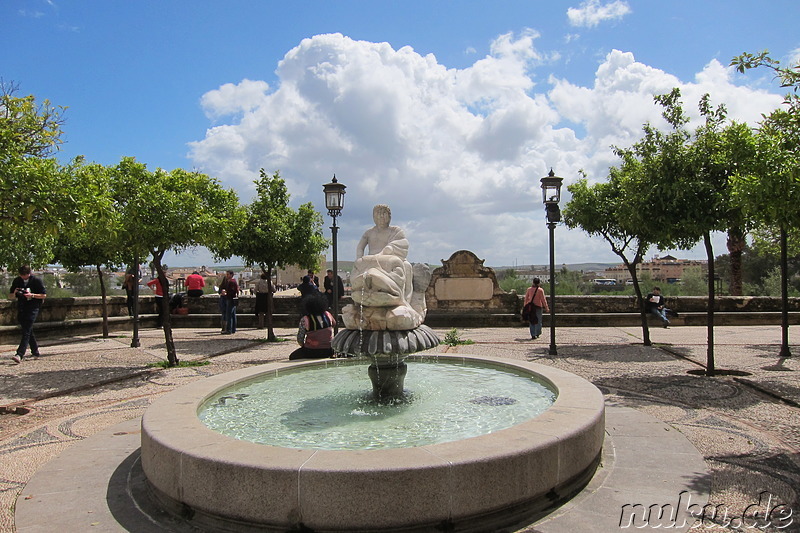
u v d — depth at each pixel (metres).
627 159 12.82
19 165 6.26
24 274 10.92
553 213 11.47
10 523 3.58
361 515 3.12
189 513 3.55
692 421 5.98
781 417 6.14
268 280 14.60
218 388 5.93
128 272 18.42
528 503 3.54
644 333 12.95
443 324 18.62
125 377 8.98
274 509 3.20
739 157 7.36
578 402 4.73
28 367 10.16
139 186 9.38
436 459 3.28
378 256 6.00
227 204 11.48
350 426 4.86
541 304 14.32
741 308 18.94
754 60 5.83
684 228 8.68
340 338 5.76
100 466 4.64
